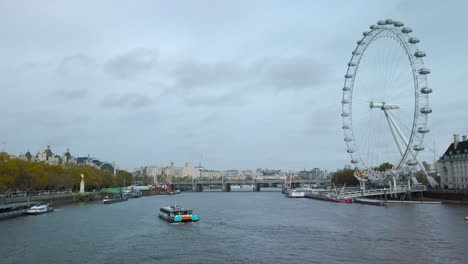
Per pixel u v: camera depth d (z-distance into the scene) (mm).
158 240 117000
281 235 124438
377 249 99000
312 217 173500
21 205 188500
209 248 104875
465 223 137875
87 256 95875
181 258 93625
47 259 92750
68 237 121500
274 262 88500
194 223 156750
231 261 90125
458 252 93812
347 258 90750
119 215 187500
